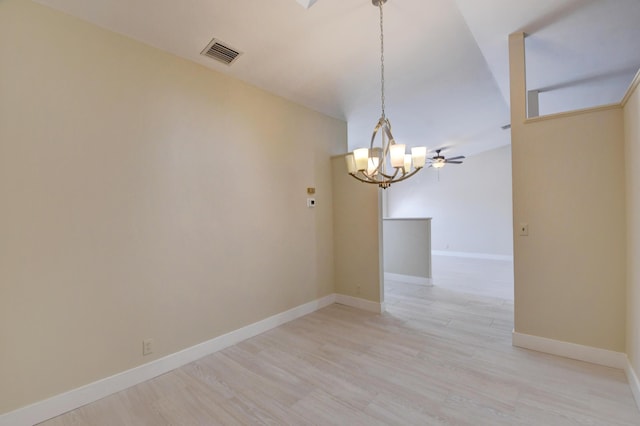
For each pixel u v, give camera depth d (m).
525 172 2.66
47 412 1.89
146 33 2.28
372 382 2.24
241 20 2.23
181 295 2.57
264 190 3.30
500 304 4.05
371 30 2.46
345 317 3.63
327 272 4.13
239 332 3.00
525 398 2.00
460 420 1.81
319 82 3.27
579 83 3.51
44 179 1.90
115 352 2.19
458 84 3.56
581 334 2.46
